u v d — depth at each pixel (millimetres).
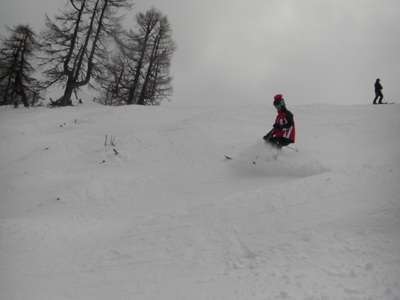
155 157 10828
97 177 9273
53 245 5059
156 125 14859
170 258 3891
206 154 10102
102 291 3408
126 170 9984
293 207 4285
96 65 26578
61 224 6234
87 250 4660
